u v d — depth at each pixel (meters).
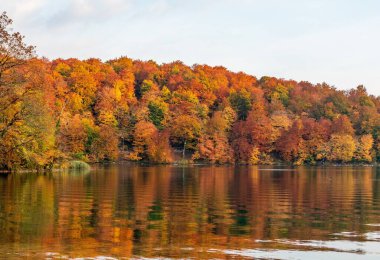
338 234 21.11
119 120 131.75
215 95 164.00
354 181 59.28
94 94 137.88
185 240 19.39
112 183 49.81
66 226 22.17
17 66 50.44
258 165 131.88
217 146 133.50
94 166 105.75
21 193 36.91
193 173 76.94
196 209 28.95
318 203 33.16
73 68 152.50
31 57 50.06
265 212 28.03
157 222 23.69
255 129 138.38
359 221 24.84
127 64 177.12
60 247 17.88
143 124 125.06
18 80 50.19
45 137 66.88
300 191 42.75
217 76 179.88
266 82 189.38
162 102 138.75
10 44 48.59
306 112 161.50
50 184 46.44
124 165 115.31
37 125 63.03
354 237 20.45
